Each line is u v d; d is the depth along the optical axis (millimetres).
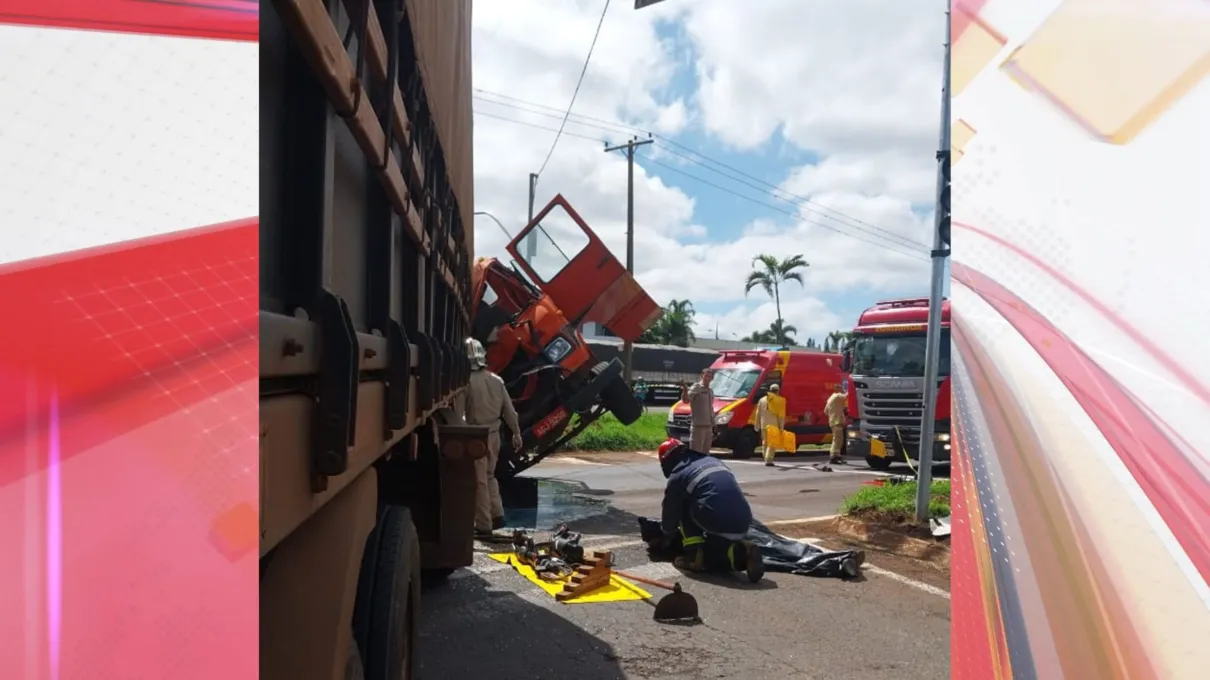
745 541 6172
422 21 2559
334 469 1526
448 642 4539
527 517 8625
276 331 1248
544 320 9508
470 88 4949
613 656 4383
